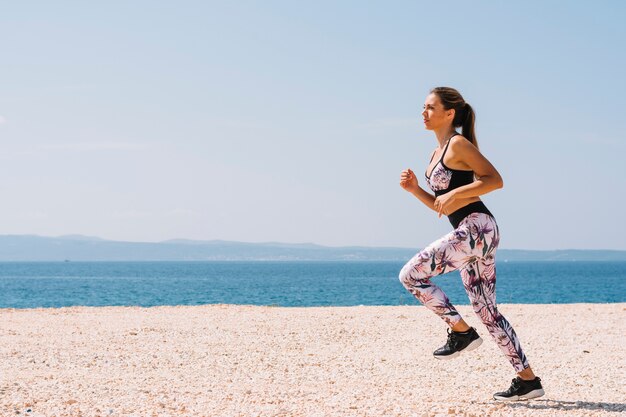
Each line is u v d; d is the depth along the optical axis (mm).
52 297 46438
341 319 13414
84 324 12484
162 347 9484
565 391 6363
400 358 8656
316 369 7777
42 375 7203
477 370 7773
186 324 12484
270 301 40312
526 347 9875
